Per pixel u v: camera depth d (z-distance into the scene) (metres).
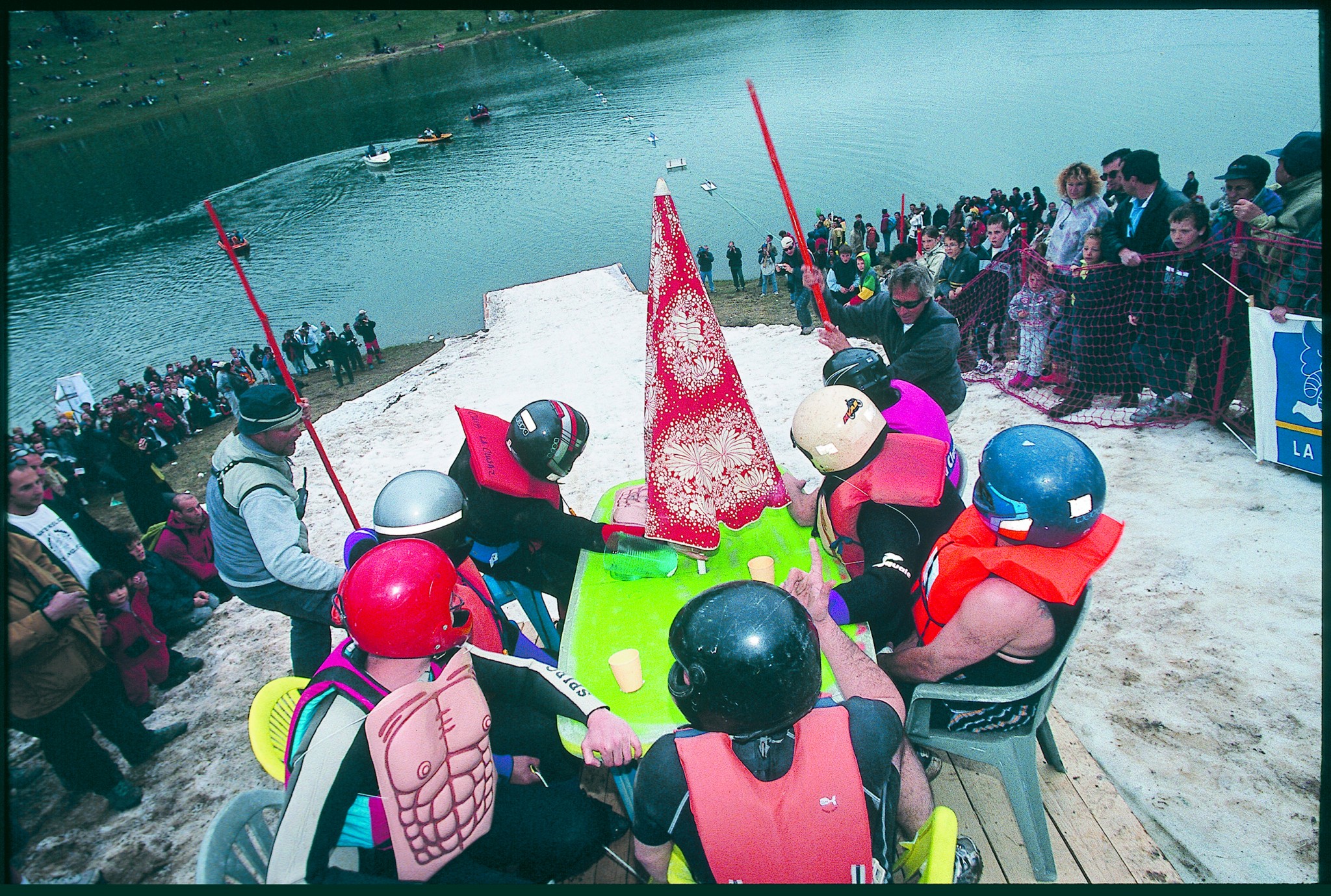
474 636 2.32
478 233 30.36
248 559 3.16
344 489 6.30
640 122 25.91
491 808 1.94
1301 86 24.58
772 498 2.59
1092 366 5.41
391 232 34.81
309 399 12.55
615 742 1.96
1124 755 2.86
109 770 3.34
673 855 1.83
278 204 43.16
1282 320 4.05
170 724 3.89
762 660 1.42
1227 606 3.44
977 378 6.31
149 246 41.41
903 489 2.35
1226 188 4.61
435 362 9.45
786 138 25.92
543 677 2.08
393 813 1.72
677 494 2.51
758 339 8.23
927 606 2.14
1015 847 2.37
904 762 1.87
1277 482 4.16
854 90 32.62
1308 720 2.85
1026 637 1.98
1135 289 5.02
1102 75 31.11
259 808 1.89
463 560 2.60
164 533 4.70
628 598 2.62
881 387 2.77
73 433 10.44
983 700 2.09
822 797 1.49
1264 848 2.46
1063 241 5.56
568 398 7.32
